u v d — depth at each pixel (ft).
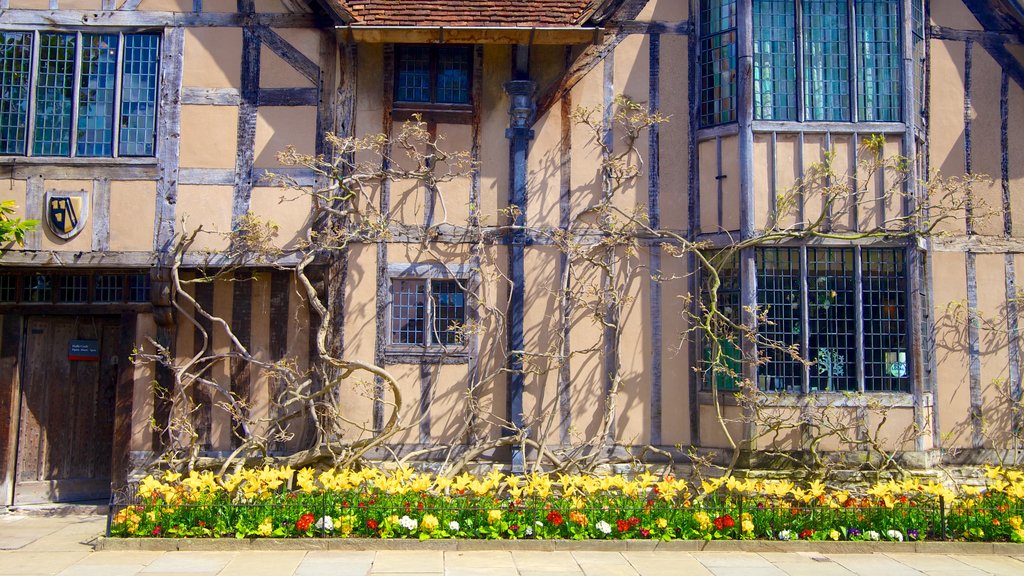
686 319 28.84
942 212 29.55
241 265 28.19
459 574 19.71
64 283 29.53
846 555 22.26
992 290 29.71
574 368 28.71
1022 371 29.48
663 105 29.55
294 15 29.35
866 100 28.48
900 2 28.81
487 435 28.32
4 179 28.50
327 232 27.76
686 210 29.19
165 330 28.71
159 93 29.01
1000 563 21.53
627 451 28.37
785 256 28.02
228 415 28.55
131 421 28.76
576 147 29.43
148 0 29.30
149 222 28.50
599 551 22.25
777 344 26.50
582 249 28.78
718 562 21.29
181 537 22.12
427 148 29.17
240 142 28.84
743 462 27.27
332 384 26.23
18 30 29.12
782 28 28.71
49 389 29.84
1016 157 30.04
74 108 29.04
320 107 29.07
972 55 29.96
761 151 28.12
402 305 28.91
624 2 29.78
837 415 27.35
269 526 21.88
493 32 27.81
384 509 22.59
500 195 29.22
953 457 28.99
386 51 29.43
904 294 28.17
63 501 29.40
